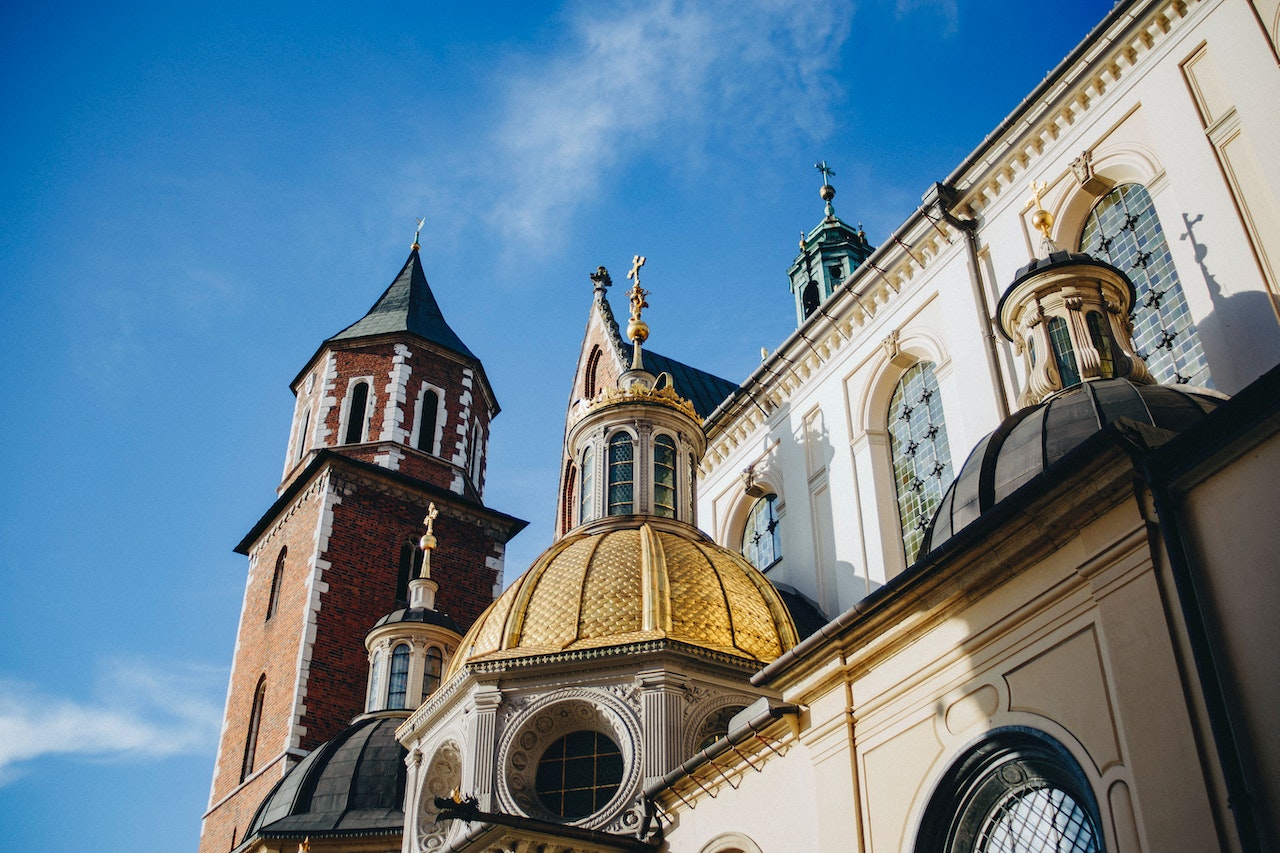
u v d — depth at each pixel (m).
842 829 12.44
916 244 23.41
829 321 25.58
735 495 27.67
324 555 35.94
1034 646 10.79
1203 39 18.64
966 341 21.58
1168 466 9.79
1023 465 13.28
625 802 17.39
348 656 34.44
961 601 11.85
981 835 11.09
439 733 20.22
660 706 18.06
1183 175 18.12
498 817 15.83
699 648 18.72
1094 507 10.38
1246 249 16.70
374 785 24.92
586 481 24.89
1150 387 14.23
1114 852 9.27
